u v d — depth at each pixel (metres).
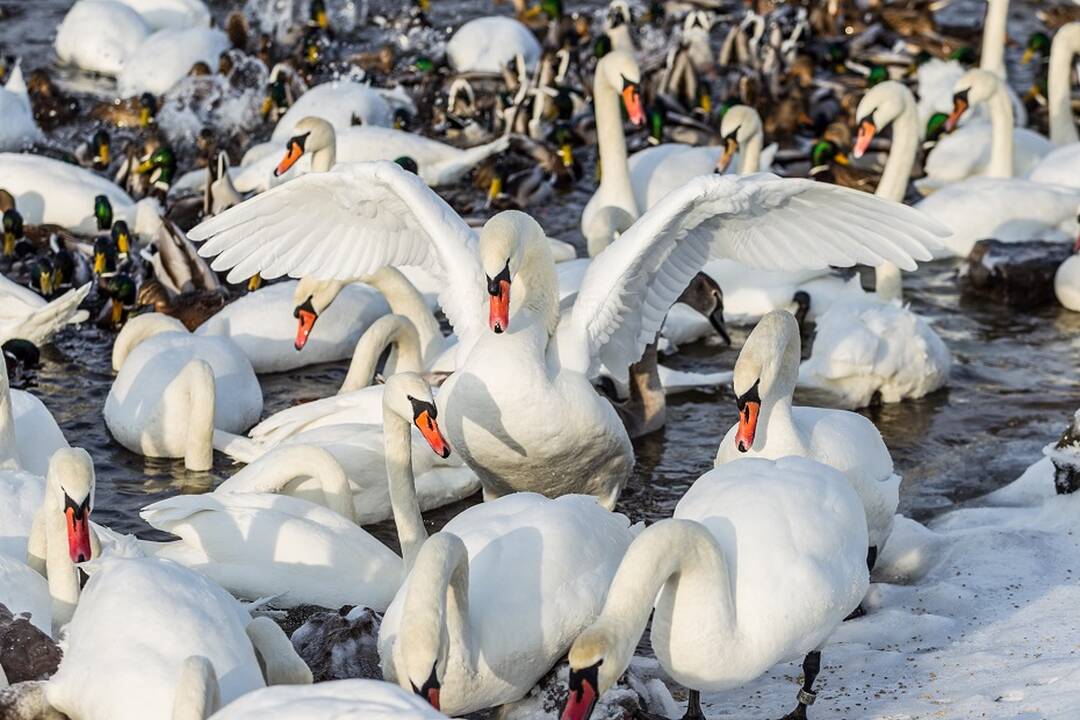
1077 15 38.69
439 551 9.89
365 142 26.00
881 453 13.13
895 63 35.72
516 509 11.24
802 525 10.64
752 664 10.46
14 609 11.59
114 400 16.80
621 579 9.83
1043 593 12.98
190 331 20.14
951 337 20.72
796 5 40.94
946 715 10.25
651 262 13.79
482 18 35.84
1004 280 21.86
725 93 33.88
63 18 36.75
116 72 32.59
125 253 22.23
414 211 13.82
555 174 27.11
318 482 14.24
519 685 10.86
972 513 15.17
